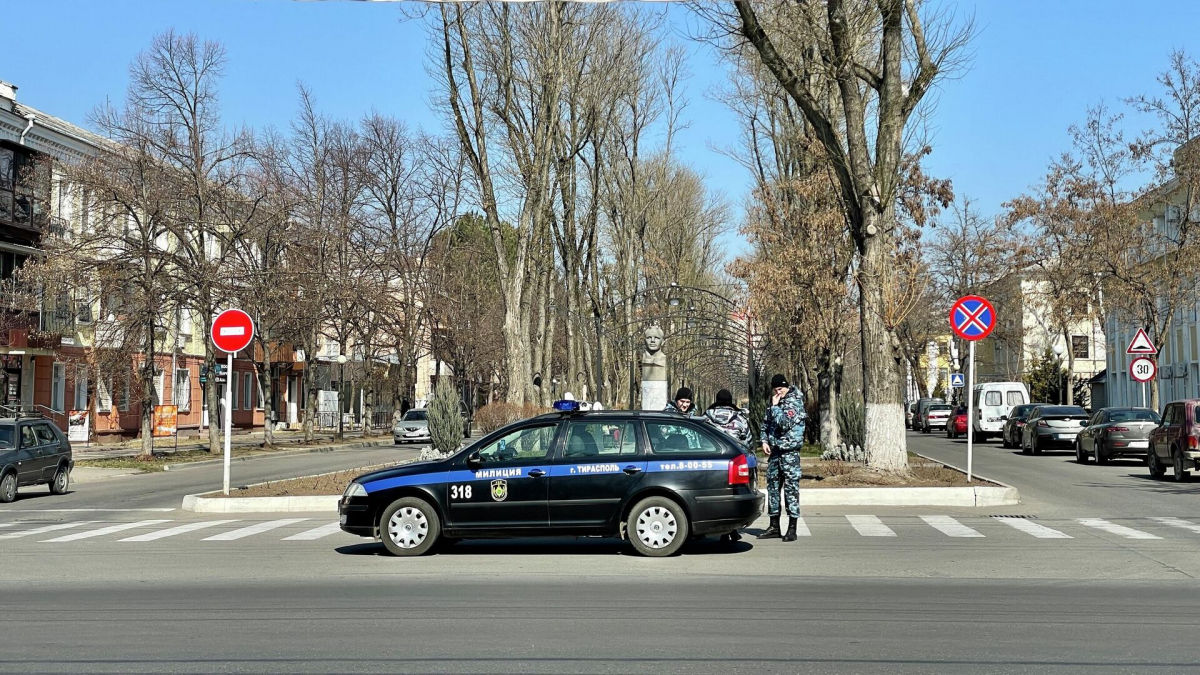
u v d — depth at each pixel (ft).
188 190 114.01
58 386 143.23
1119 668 22.33
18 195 127.85
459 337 183.01
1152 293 117.70
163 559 41.70
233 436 184.65
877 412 65.92
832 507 59.62
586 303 160.66
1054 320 152.46
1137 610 29.25
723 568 37.60
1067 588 33.27
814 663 22.75
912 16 63.93
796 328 95.50
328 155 151.53
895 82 64.34
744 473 40.42
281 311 126.93
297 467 107.34
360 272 148.46
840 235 92.43
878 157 65.16
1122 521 52.44
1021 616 28.27
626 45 130.21
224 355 193.06
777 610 29.12
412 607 29.81
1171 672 21.97
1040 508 58.90
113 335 112.16
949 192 102.68
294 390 233.14
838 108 89.40
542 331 142.61
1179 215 118.73
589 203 155.43
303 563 39.81
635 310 145.28
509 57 110.83
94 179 108.68
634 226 157.38
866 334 66.49
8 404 130.00
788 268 92.99
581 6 119.85
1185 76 110.52
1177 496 66.49
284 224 126.00
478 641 25.04
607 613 28.66
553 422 41.52
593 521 40.24
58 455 79.61
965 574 36.22
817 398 116.78
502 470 40.73
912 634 25.81
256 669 22.49
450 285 186.91
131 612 29.63
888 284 65.98
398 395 174.91
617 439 40.96
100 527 55.57
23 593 33.71
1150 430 94.02
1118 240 123.24
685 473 40.14
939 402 208.33
